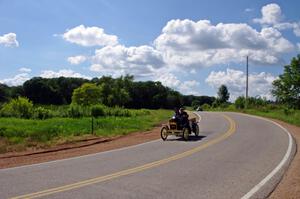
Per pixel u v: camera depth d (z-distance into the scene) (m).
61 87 141.25
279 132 25.91
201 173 11.88
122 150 17.89
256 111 63.12
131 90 137.88
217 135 24.48
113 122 33.94
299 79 73.00
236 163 13.75
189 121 23.23
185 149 17.84
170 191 9.50
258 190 9.66
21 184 10.19
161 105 142.88
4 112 39.56
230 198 8.87
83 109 44.91
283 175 11.66
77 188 9.74
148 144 20.36
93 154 16.59
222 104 105.75
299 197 8.93
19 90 121.31
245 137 22.84
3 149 19.34
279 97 75.50
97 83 125.94
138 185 10.15
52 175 11.52
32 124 30.14
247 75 74.31
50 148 19.94
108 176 11.35
